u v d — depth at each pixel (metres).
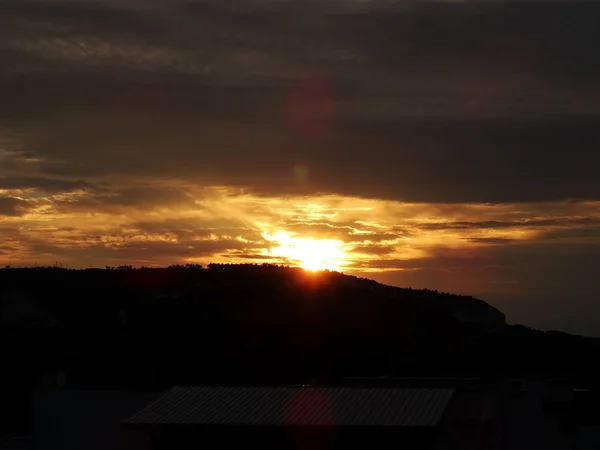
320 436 25.94
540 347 69.06
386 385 35.91
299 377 62.91
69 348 69.62
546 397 35.50
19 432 48.28
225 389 29.72
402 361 65.00
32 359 65.06
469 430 29.55
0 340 69.75
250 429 26.22
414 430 25.05
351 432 25.50
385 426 25.22
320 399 28.00
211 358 68.62
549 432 35.12
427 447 25.08
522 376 55.84
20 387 58.47
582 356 65.38
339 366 63.94
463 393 29.42
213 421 26.64
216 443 26.77
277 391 29.31
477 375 55.91
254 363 67.56
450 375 56.81
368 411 26.59
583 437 36.91
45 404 33.56
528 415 34.72
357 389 28.88
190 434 26.92
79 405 33.31
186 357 68.88
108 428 32.97
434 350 69.56
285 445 26.22
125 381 61.78
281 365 66.88
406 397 27.80
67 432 33.19
